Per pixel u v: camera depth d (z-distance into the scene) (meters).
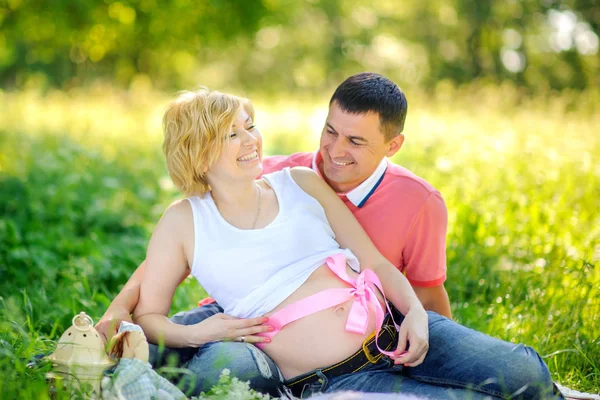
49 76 26.31
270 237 3.02
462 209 5.93
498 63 31.53
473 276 4.88
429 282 3.44
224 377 2.62
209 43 15.01
